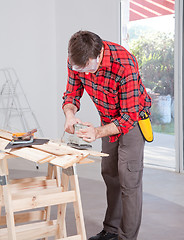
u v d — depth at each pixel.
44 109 7.17
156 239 3.05
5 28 6.73
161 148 5.51
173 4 5.16
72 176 2.39
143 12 5.54
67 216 3.55
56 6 7.02
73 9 6.60
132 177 2.59
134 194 2.61
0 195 2.70
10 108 6.88
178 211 3.71
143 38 5.58
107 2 5.95
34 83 7.05
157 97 5.49
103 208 3.78
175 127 5.23
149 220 3.48
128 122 2.38
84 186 4.58
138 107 2.42
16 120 6.94
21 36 6.88
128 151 2.59
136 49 5.70
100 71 2.38
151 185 4.64
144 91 2.64
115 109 2.56
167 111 5.37
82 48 2.11
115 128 2.36
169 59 5.29
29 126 7.05
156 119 5.53
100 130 2.32
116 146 2.77
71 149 2.30
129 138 2.57
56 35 7.11
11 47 6.81
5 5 6.70
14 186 2.62
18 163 5.98
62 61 7.01
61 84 7.10
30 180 2.82
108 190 2.91
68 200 2.36
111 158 2.81
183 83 5.13
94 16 6.20
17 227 2.58
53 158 2.13
